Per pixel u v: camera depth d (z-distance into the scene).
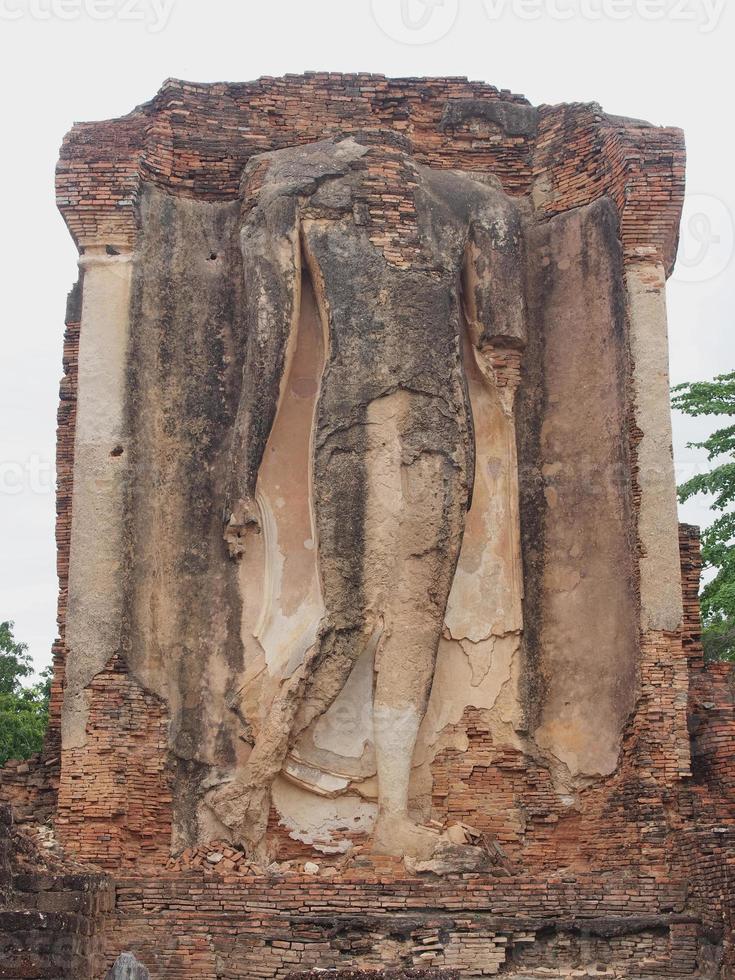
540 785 20.36
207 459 20.66
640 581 20.05
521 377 21.42
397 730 19.52
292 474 20.39
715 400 29.72
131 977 12.23
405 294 20.36
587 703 20.31
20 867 16.56
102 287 20.91
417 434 20.05
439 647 20.47
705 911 17.95
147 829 19.38
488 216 21.20
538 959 17.98
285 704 19.47
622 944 18.00
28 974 14.59
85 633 19.73
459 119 22.53
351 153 20.92
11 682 33.28
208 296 21.22
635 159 21.12
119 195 21.11
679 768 19.47
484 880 18.34
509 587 20.72
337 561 19.67
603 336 21.14
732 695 20.69
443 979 14.57
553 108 22.36
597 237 21.45
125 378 20.59
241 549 20.12
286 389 20.52
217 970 17.42
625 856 19.50
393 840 19.16
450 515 19.98
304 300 20.73
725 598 27.86
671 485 20.30
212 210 21.64
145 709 19.69
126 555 19.98
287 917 17.72
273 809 19.64
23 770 20.66
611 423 20.84
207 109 22.08
